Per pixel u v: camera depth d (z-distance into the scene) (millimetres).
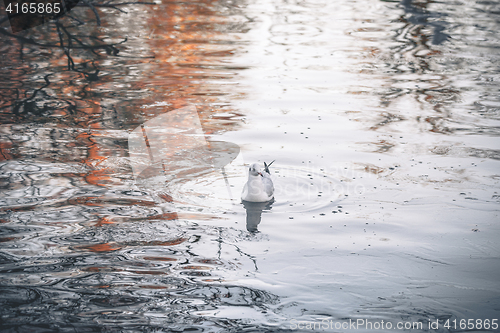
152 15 17453
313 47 14375
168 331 4098
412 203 6453
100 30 15273
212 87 10930
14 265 4902
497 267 5109
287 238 5598
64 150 7695
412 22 17406
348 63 12977
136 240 5430
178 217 5914
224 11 18578
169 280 4766
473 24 17078
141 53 13320
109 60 12633
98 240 5406
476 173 7336
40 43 13773
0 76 11156
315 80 11609
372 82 11570
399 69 12578
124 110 9383
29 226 5625
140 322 4191
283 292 4637
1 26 14453
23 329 4043
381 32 16094
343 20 17656
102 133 8352
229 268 4992
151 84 10977
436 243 5547
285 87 11078
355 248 5414
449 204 6430
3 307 4289
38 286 4594
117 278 4758
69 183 6688
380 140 8500
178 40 14695
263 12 18625
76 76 11359
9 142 7902
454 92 10969
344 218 6062
